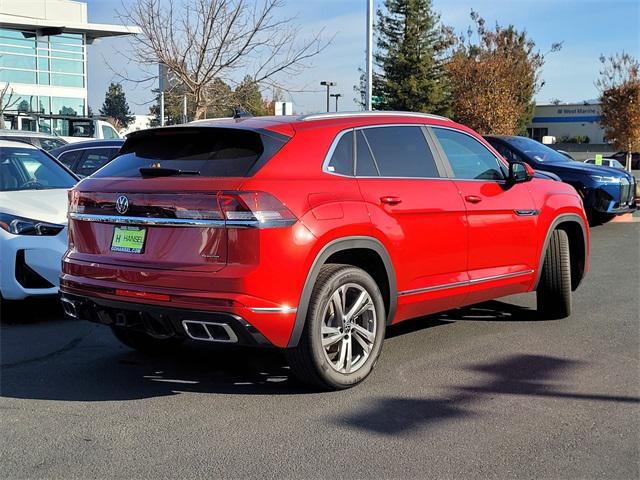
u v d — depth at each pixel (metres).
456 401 4.60
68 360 5.54
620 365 5.37
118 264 4.55
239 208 4.16
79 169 11.27
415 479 3.53
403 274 5.08
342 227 4.55
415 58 51.19
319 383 4.67
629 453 3.82
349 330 4.75
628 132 31.19
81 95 34.19
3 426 4.19
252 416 4.35
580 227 6.91
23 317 6.95
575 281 7.15
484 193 5.81
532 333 6.31
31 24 31.16
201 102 12.74
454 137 5.86
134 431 4.12
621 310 7.18
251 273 4.13
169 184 4.42
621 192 13.52
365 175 4.94
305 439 4.00
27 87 32.12
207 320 4.17
